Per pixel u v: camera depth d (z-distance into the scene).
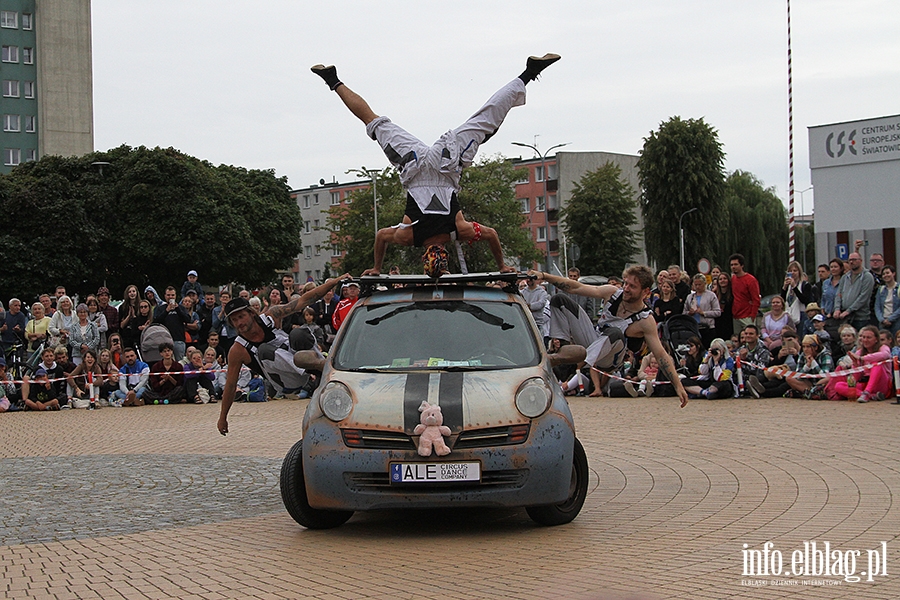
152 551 7.03
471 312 8.26
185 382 21.06
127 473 11.12
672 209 72.25
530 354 7.84
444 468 6.93
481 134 9.12
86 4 96.75
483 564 6.23
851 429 12.56
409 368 7.73
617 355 9.41
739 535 6.82
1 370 20.22
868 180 31.44
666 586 5.49
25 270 60.75
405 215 9.03
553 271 16.97
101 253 64.00
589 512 8.05
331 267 118.56
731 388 17.80
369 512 8.45
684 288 19.33
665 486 9.19
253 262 70.06
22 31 94.31
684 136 72.00
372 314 8.37
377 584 5.79
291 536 7.49
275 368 9.12
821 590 5.33
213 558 6.73
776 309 18.20
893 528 6.84
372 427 7.05
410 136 9.13
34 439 15.19
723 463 10.38
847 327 16.72
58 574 6.37
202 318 22.75
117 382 20.88
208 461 11.98
